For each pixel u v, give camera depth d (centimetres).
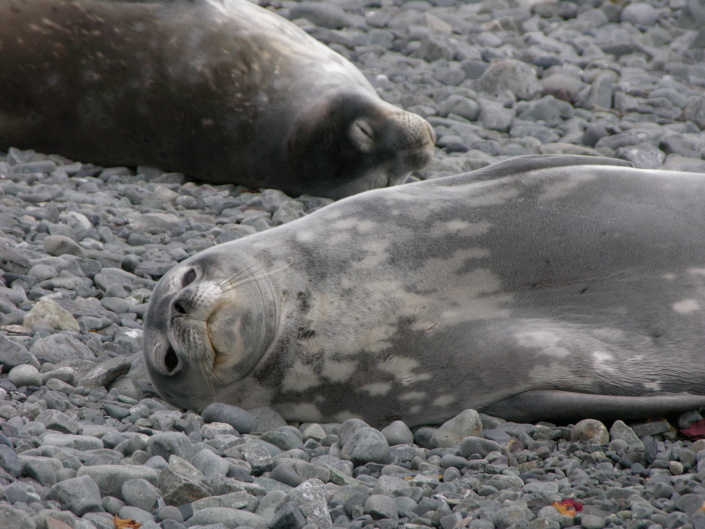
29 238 2589
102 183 3177
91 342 2056
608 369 1709
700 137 3653
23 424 1631
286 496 1382
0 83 3247
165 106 3238
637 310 1747
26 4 3219
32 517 1246
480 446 1619
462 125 3719
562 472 1540
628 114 3950
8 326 2062
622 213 1833
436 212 1878
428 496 1452
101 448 1575
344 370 1773
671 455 1570
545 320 1756
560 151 3494
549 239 1822
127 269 2502
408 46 4647
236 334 1748
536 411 1705
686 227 1803
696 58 4581
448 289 1795
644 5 5131
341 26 4891
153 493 1391
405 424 1762
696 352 1712
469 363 1741
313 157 3148
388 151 3075
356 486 1472
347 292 1798
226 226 2795
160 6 3247
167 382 1830
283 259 1834
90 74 3234
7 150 3366
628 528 1324
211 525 1316
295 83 3219
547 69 4362
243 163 3250
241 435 1738
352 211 1898
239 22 3291
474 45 4703
